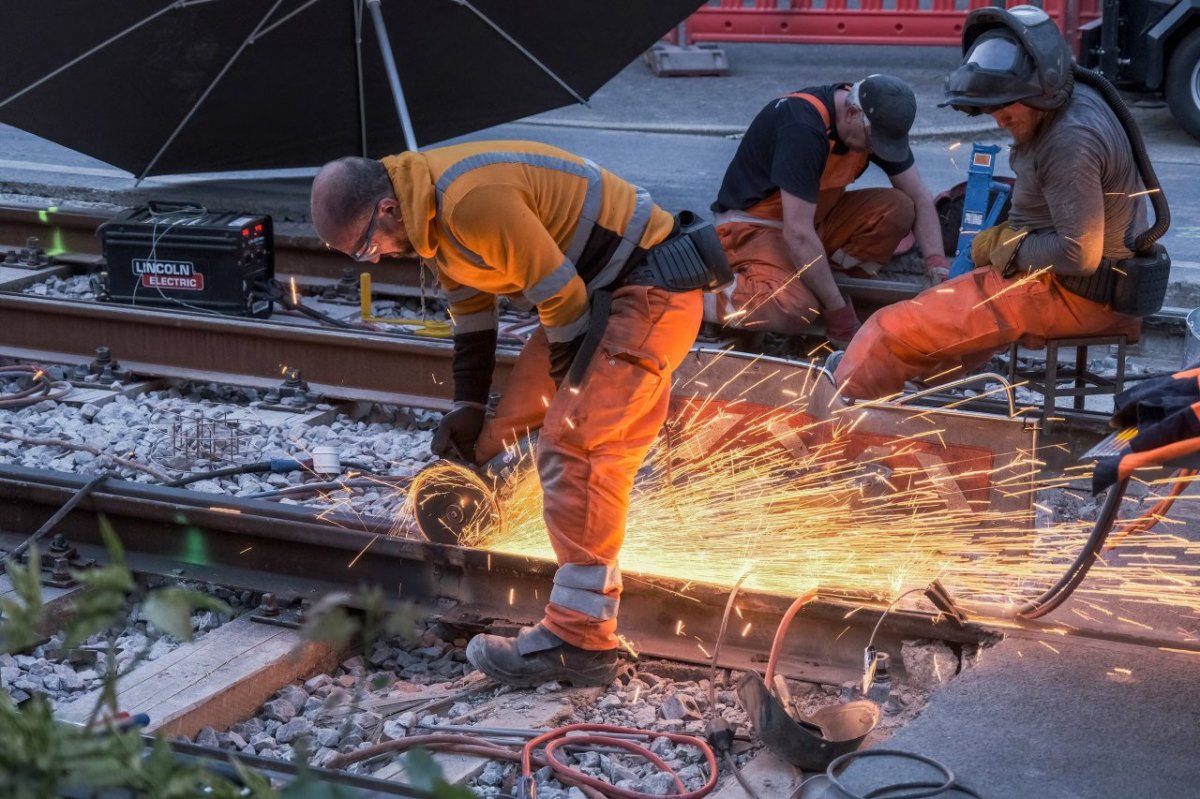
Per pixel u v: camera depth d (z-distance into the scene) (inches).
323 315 311.9
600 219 157.2
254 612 184.5
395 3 356.8
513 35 366.0
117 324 291.7
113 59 356.2
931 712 148.9
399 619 81.5
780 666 171.0
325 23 362.6
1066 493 221.0
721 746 153.0
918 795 131.6
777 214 276.1
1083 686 153.4
